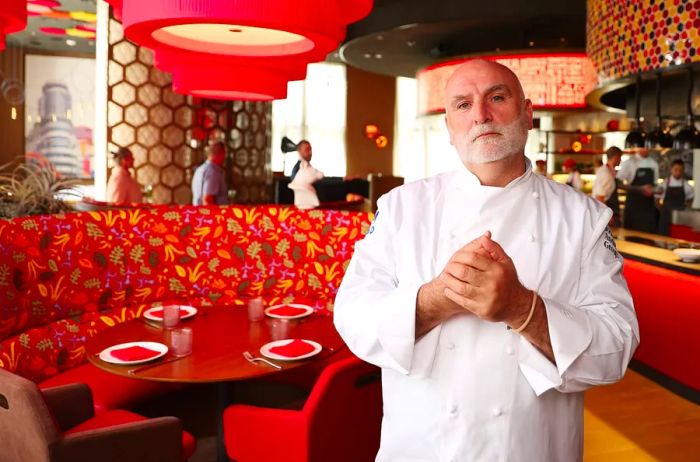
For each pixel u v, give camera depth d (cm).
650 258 462
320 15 205
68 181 431
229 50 272
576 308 146
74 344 359
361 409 253
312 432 234
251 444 242
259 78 302
